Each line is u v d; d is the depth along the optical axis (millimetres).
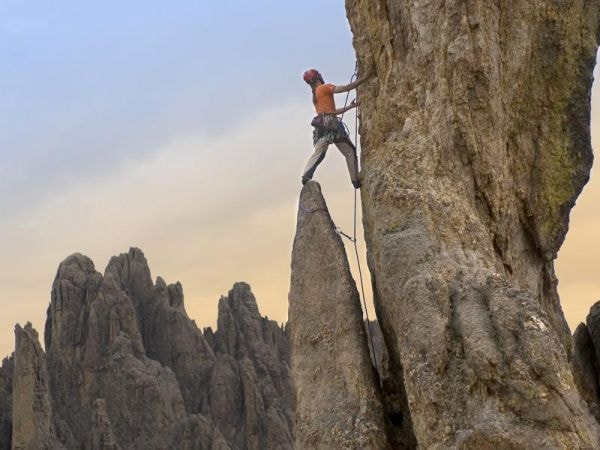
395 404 19484
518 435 15734
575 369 23016
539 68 20688
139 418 104375
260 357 121000
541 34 20500
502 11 19859
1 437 99000
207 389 113812
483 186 19375
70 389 108125
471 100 19203
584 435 15789
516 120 20531
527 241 21141
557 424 15727
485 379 16250
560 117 20984
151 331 120000
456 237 18484
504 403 16109
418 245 18172
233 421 111500
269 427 108375
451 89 19219
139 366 107938
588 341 23234
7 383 103500
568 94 20938
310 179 21141
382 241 18641
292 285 20281
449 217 18609
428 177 19000
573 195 21266
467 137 19109
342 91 21156
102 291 114000
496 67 19438
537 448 15586
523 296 16844
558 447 15547
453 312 17359
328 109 21266
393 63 20281
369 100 20922
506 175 19875
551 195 21000
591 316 23203
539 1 20281
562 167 21109
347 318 19391
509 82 20078
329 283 19828
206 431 100062
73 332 112000
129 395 105500
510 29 19984
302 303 20000
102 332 111938
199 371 116812
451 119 19156
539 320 16359
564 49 20719
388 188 19016
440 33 19375
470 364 16453
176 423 102875
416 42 19781
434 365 16906
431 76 19547
